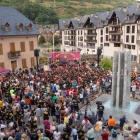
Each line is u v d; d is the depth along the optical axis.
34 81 20.67
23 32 33.66
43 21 133.50
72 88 17.50
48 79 21.28
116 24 46.16
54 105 13.42
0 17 31.86
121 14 45.41
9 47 31.67
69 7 174.00
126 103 16.08
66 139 9.18
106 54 52.06
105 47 52.22
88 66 36.31
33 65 36.88
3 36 30.17
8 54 31.44
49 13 142.12
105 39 51.91
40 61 42.19
